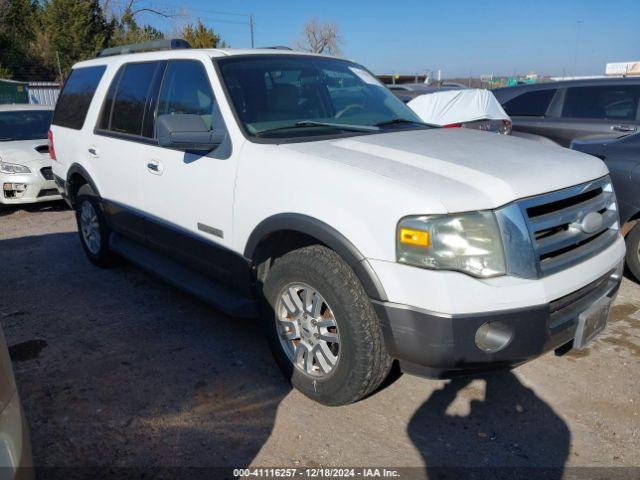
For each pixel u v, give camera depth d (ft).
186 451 9.35
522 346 8.54
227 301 12.03
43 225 25.21
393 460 9.09
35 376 11.69
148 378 11.57
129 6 123.54
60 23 113.19
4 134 29.73
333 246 9.29
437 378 8.89
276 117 12.12
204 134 11.53
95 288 16.79
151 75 14.48
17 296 16.28
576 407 10.42
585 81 25.98
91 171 16.72
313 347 10.32
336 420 10.12
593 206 9.98
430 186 8.70
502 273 8.45
